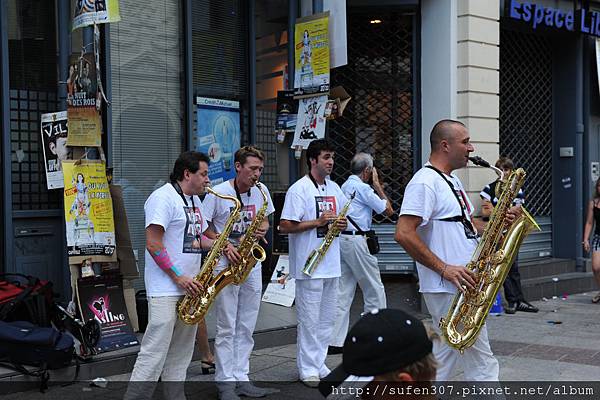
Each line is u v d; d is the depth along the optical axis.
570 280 11.63
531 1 11.45
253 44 9.27
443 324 4.58
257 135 9.42
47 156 7.29
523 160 12.16
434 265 4.58
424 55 10.20
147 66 8.29
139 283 8.20
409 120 10.34
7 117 7.13
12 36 7.29
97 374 6.24
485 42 10.15
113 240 7.17
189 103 8.59
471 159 5.12
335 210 6.17
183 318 5.13
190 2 8.59
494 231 4.75
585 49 12.57
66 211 6.95
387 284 10.11
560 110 12.55
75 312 6.69
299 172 9.43
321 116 8.90
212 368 6.49
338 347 7.33
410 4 9.95
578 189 12.45
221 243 5.44
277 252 9.05
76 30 7.50
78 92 7.05
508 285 9.80
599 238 10.43
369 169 7.51
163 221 5.02
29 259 7.26
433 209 4.68
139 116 8.22
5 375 5.69
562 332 8.43
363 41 10.34
